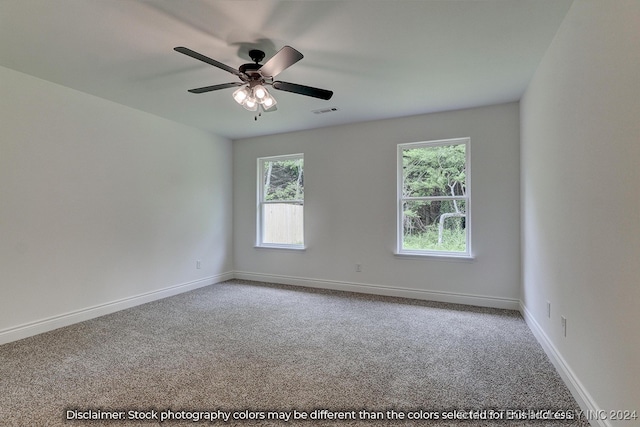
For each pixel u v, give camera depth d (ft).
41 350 8.61
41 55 8.36
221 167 17.11
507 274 12.27
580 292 6.14
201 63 8.84
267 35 7.47
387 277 14.29
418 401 6.34
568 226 6.75
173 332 9.95
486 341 9.23
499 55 8.43
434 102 12.04
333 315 11.57
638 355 4.20
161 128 13.83
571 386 6.54
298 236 16.49
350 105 12.34
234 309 12.29
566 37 6.77
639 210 4.17
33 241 9.66
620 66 4.63
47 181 9.98
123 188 12.26
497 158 12.35
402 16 6.73
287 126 15.31
